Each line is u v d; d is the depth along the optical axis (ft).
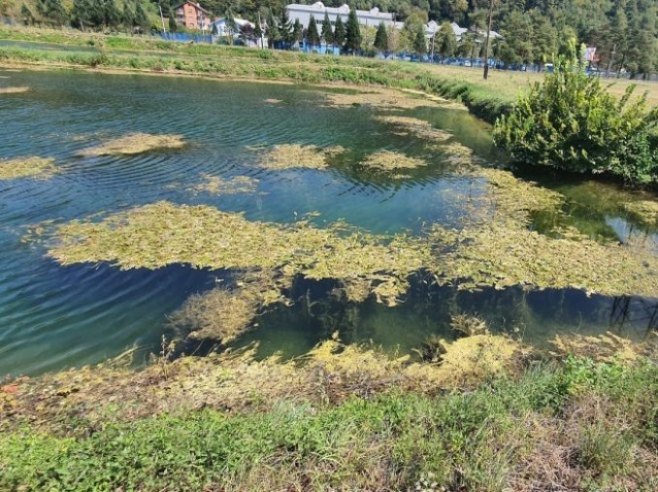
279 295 28.04
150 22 260.42
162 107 88.63
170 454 13.07
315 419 15.38
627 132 48.75
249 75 147.74
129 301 27.27
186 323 25.30
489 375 21.39
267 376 21.11
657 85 150.92
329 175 53.47
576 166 52.37
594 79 55.36
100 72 134.00
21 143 59.52
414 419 15.40
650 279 31.45
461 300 28.27
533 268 32.30
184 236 35.35
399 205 44.73
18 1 227.20
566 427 15.31
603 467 13.60
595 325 26.30
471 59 241.35
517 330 25.53
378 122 86.53
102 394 19.69
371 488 13.05
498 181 53.01
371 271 31.24
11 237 34.50
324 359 22.66
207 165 54.65
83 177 48.39
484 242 36.32
